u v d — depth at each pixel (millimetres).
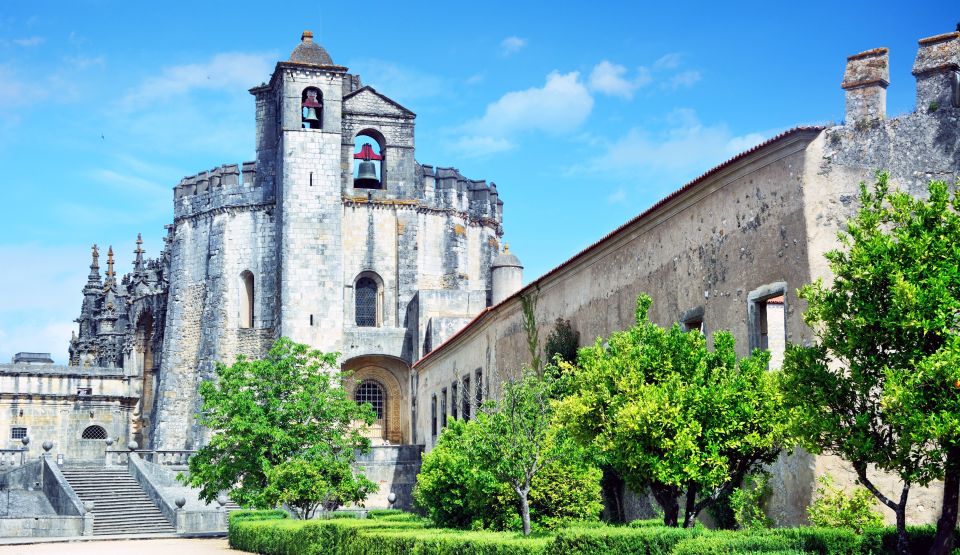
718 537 16297
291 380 46938
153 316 93000
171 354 81500
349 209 79812
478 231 86688
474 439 26172
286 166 75938
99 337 99438
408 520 33156
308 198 75875
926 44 21781
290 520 41344
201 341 79562
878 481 20172
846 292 16750
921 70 21625
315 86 77062
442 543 23062
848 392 15617
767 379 18906
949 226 15297
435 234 83125
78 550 41875
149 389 94125
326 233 75688
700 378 19312
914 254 15141
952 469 14734
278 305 75812
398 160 81500
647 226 29203
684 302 26719
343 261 78562
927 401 14445
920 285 14953
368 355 75562
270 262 78812
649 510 27500
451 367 55750
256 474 45438
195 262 82188
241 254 79500
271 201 79438
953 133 21172
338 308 75125
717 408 18844
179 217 83500
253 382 46594
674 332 20141
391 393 77125
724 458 18594
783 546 15758
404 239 80125
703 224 25797
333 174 76562
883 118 21578
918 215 15641
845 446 15289
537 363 35812
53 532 50812
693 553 15641
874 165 21406
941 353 14383
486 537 22734
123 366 95250
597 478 26469
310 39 78750
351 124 81125
